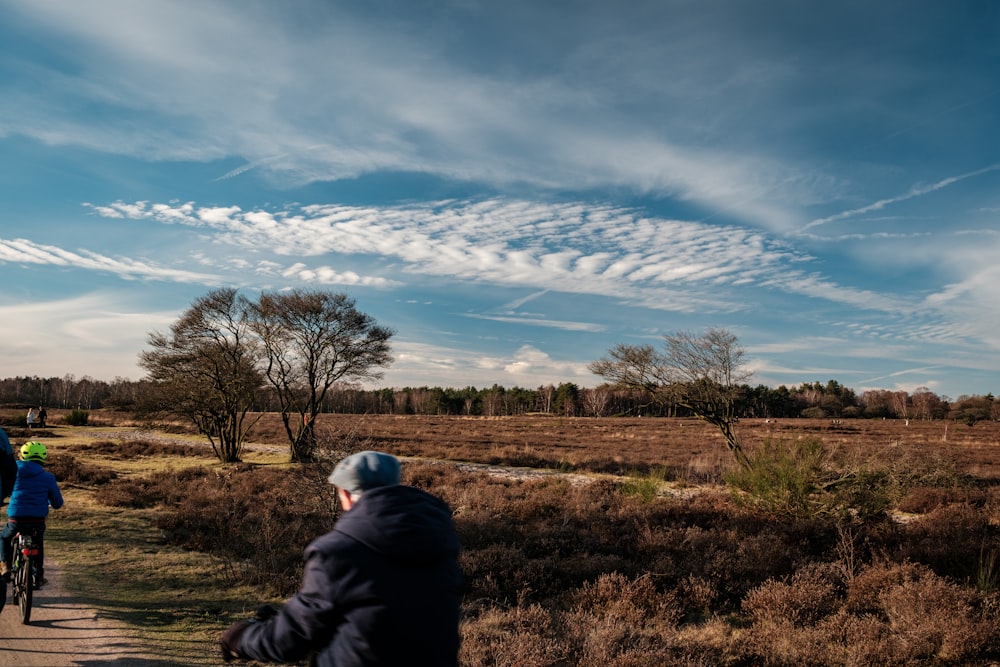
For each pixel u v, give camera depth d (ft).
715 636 22.93
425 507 7.75
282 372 98.02
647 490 54.34
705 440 160.15
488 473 86.02
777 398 387.55
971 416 298.15
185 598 25.82
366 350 100.63
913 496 55.98
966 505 48.01
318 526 37.35
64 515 43.29
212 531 38.34
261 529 35.94
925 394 399.85
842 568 29.12
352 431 37.96
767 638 22.02
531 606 24.21
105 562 30.94
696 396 78.18
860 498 41.63
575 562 31.55
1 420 175.01
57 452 101.60
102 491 54.19
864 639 21.49
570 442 153.89
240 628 7.79
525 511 47.03
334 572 7.18
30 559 21.34
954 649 20.88
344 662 7.03
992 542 32.73
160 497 54.34
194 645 20.30
